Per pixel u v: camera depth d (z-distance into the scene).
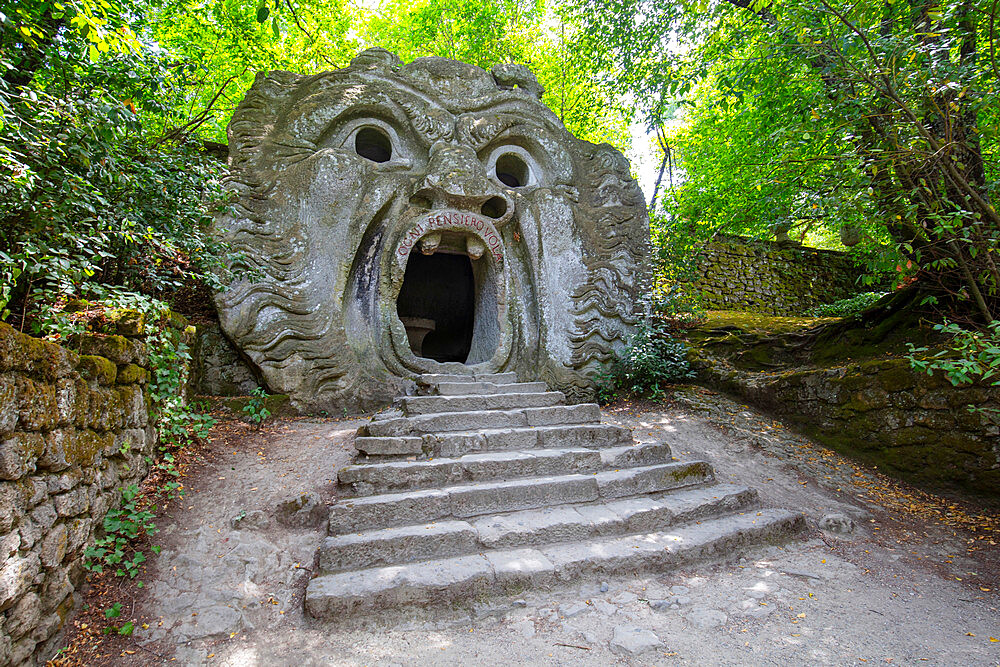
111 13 3.20
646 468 4.07
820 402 5.40
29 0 2.84
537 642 2.38
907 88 3.88
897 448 4.65
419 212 6.31
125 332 3.26
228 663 2.20
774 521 3.60
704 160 8.77
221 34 6.84
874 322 6.05
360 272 6.11
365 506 3.17
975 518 3.91
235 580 2.72
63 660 2.13
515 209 6.71
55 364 2.26
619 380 6.76
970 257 4.52
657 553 3.10
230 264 5.46
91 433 2.60
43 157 2.62
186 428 4.12
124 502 2.97
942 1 3.59
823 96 4.44
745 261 10.78
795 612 2.67
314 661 2.23
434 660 2.25
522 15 10.91
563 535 3.24
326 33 8.89
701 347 7.39
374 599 2.53
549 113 7.33
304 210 5.83
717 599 2.78
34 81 2.91
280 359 5.52
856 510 4.04
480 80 7.03
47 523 2.12
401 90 6.57
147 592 2.57
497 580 2.75
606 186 7.32
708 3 6.12
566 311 6.71
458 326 9.03
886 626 2.57
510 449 4.25
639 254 7.30
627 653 2.29
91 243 3.29
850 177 4.20
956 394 4.29
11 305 3.02
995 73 3.54
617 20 7.13
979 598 2.89
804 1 4.03
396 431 4.21
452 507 3.36
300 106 6.10
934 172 4.28
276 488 3.61
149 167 3.48
